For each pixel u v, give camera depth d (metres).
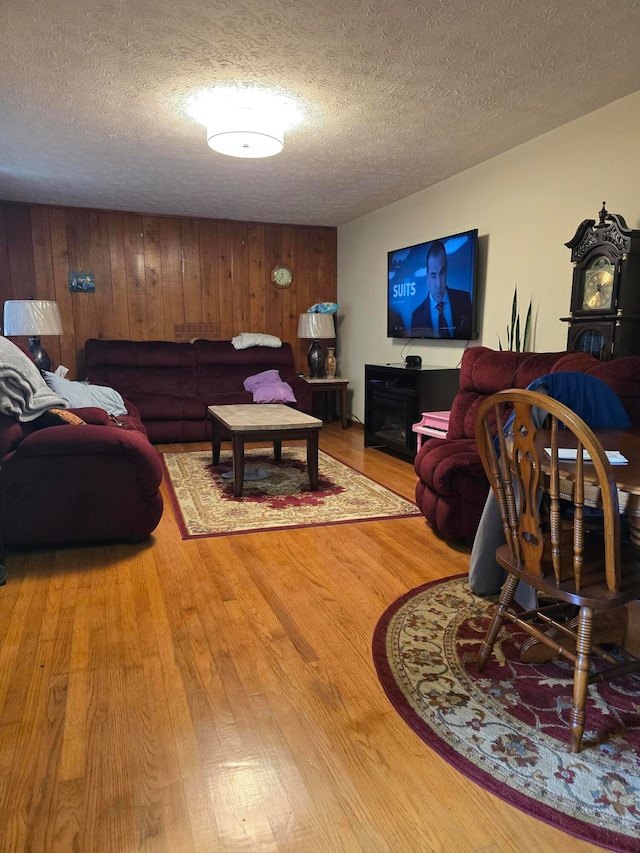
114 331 5.90
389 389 4.67
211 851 1.12
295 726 1.49
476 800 1.26
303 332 6.07
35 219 5.47
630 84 2.74
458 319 4.27
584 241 2.83
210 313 6.21
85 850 1.12
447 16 2.15
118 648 1.85
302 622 2.02
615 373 2.28
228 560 2.57
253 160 3.97
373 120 3.21
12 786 1.28
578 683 1.41
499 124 3.28
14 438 2.48
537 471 1.43
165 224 5.91
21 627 1.98
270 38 2.32
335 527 3.01
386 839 1.16
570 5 2.06
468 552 2.68
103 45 2.38
